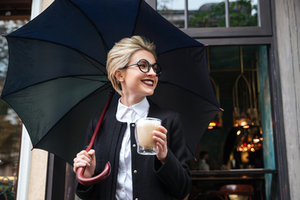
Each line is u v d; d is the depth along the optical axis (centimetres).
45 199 190
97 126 122
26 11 251
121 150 115
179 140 120
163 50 141
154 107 130
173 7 231
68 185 204
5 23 261
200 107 145
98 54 147
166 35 135
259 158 451
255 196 432
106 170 98
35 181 196
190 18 230
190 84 143
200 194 475
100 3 132
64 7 133
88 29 142
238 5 231
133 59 122
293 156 205
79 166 102
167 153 106
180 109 148
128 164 114
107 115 129
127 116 125
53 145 140
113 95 144
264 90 382
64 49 143
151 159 112
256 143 442
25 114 135
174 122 122
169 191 111
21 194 194
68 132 144
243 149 468
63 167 204
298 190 200
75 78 147
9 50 131
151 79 121
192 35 223
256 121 455
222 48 496
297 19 221
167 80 145
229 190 391
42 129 138
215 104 142
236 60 558
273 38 222
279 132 211
